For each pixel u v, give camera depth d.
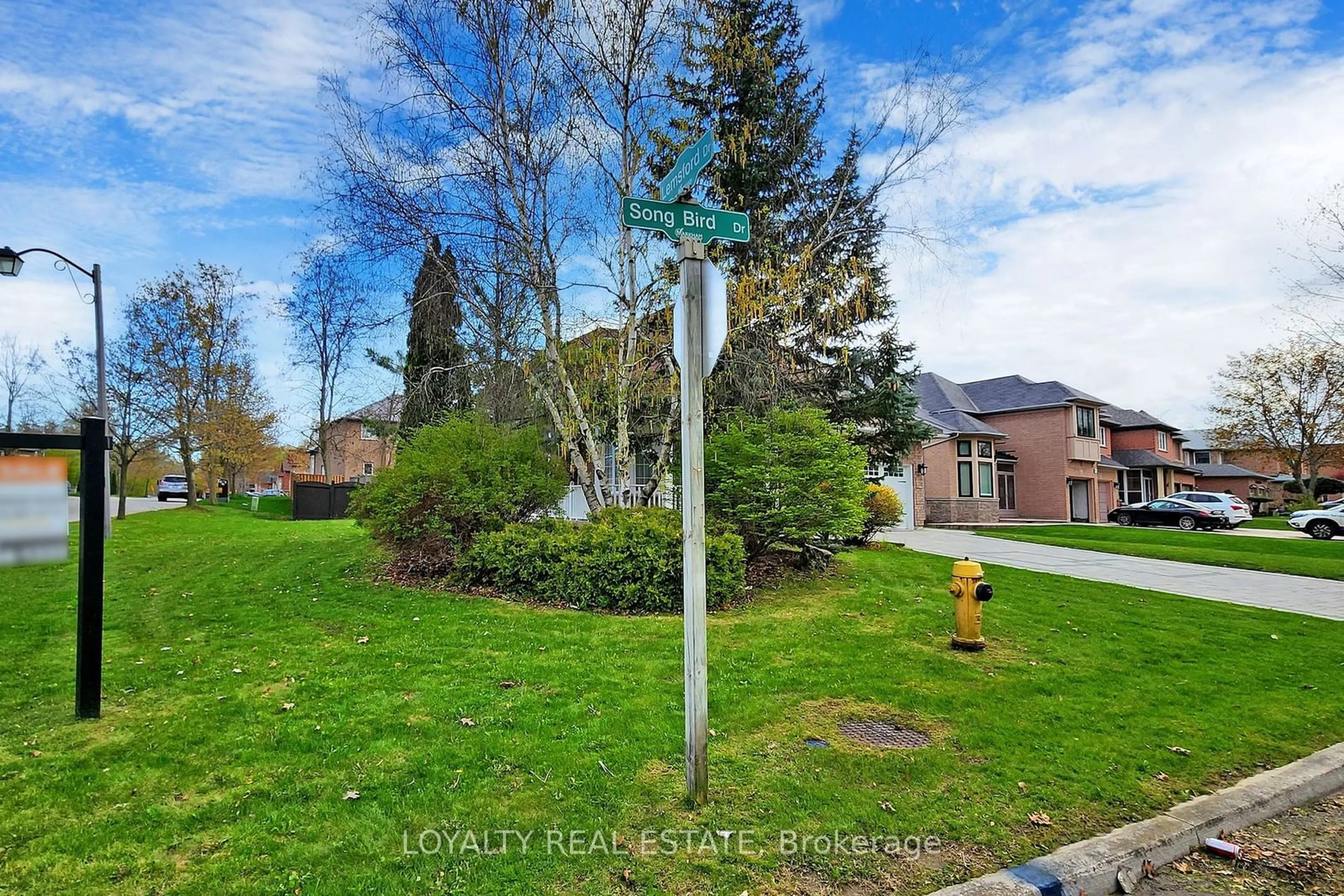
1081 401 30.75
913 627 7.23
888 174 9.60
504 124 9.16
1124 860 3.00
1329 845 3.29
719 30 9.45
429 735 4.05
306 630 6.66
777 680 5.25
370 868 2.71
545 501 9.77
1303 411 32.81
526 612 7.53
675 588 7.85
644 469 15.01
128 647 6.11
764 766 3.74
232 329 26.31
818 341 10.44
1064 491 30.44
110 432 17.27
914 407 16.27
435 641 6.23
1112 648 6.64
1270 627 8.00
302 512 24.33
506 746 3.90
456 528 9.31
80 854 2.79
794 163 11.72
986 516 27.92
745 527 9.62
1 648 6.06
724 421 10.77
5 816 3.08
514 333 9.73
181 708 4.51
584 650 5.98
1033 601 9.09
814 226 10.37
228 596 8.48
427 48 8.87
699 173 3.31
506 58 9.08
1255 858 3.15
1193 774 3.86
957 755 3.98
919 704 4.82
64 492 4.33
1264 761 4.11
